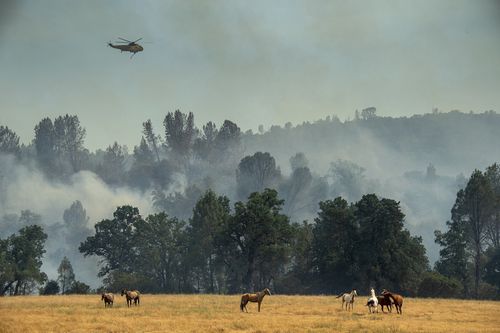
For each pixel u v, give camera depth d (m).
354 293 196.12
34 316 164.75
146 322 149.25
